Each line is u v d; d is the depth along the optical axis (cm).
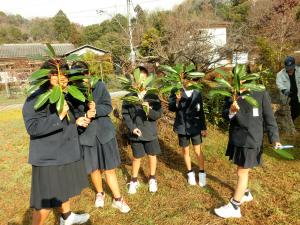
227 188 431
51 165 277
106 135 360
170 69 410
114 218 369
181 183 455
